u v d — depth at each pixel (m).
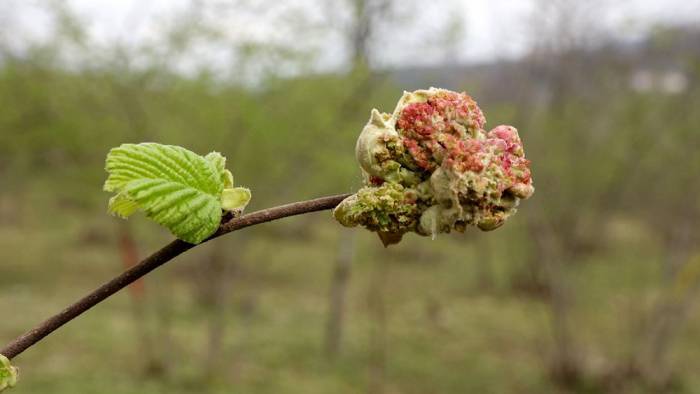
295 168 9.02
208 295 10.84
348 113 9.07
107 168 1.17
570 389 8.46
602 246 15.70
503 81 10.45
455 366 8.99
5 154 10.40
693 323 10.83
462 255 17.06
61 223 17.00
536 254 11.77
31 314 9.77
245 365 8.41
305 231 17.83
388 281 13.55
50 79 8.64
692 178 9.27
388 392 7.96
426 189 1.22
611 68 9.65
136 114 8.29
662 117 9.41
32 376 7.11
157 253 1.18
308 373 8.35
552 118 10.24
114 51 7.82
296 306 11.62
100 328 9.21
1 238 15.48
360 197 1.21
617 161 10.30
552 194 10.16
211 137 8.38
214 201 1.17
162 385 7.32
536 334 10.40
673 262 8.82
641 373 8.59
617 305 11.67
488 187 1.19
